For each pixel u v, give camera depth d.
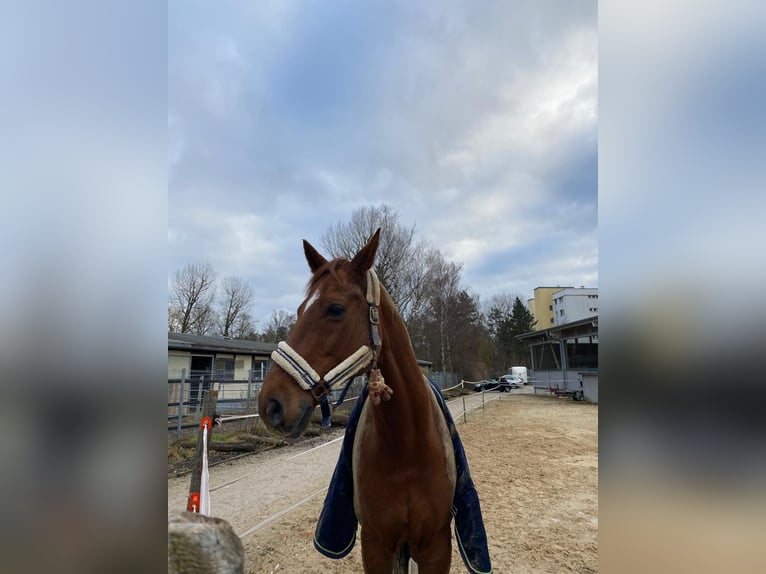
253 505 5.25
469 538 1.98
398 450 1.89
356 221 30.84
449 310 41.00
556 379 25.31
